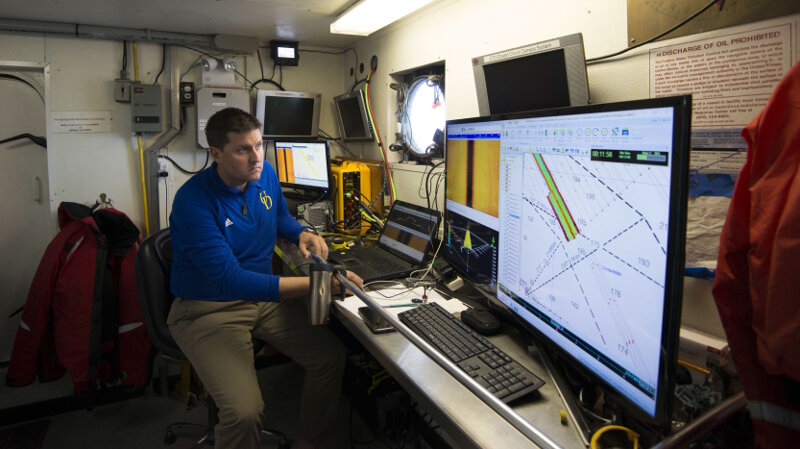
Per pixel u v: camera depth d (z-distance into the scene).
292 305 1.92
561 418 0.91
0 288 2.73
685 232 0.67
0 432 2.19
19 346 2.24
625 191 0.79
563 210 0.98
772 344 0.61
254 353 1.93
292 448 2.07
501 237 1.27
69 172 2.68
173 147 2.90
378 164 2.69
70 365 2.19
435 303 1.44
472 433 0.87
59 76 2.60
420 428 2.02
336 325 2.29
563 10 1.46
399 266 1.79
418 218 1.89
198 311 1.68
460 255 1.56
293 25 2.59
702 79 1.08
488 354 1.12
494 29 1.77
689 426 0.72
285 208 2.12
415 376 1.06
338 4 2.18
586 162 0.89
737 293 0.71
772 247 0.62
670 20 1.13
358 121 2.86
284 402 2.42
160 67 2.80
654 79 1.19
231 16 2.40
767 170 0.63
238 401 1.49
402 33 2.42
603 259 0.86
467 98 1.96
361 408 2.18
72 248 2.25
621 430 0.85
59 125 2.63
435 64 2.21
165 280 1.83
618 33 1.28
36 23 2.46
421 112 2.36
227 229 1.70
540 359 1.16
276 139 2.98
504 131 1.22
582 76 1.24
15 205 2.71
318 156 2.58
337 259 1.92
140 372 2.37
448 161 1.63
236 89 2.87
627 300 0.81
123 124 2.76
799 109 0.60
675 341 0.70
